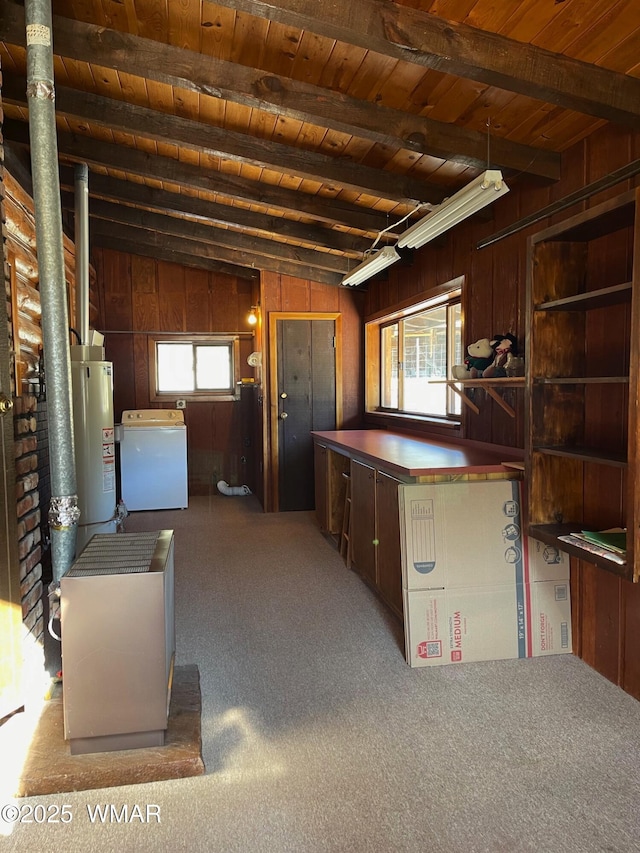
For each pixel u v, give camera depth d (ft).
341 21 5.90
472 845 5.03
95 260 20.54
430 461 9.34
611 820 5.32
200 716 6.72
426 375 14.94
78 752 5.99
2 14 7.09
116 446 20.06
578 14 5.91
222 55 7.55
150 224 15.84
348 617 10.06
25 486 7.19
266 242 16.15
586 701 7.36
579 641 8.58
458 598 8.46
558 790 5.72
